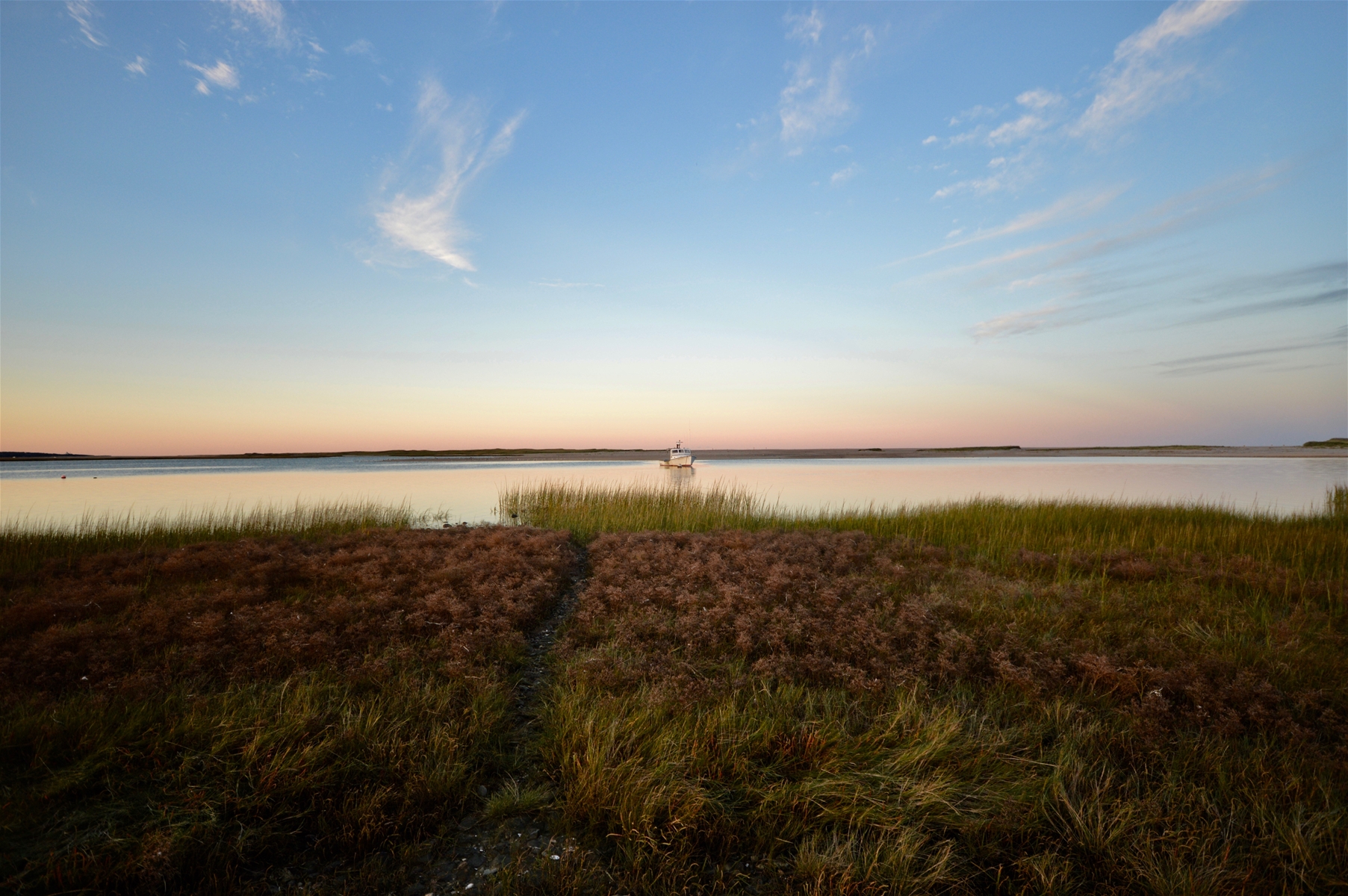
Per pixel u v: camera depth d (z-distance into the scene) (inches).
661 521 804.0
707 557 525.0
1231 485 1707.7
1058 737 232.8
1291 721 237.0
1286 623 345.7
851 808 187.6
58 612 349.4
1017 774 205.5
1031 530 703.7
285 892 159.8
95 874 151.5
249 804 180.2
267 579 433.7
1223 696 254.4
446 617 359.6
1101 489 1609.3
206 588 414.9
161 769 196.7
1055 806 190.5
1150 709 244.8
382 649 309.0
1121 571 491.8
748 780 203.9
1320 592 418.0
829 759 212.4
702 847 180.1
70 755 202.7
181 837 163.6
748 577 454.3
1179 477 2103.8
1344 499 896.9
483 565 470.6
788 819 186.9
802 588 421.1
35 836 165.3
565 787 204.4
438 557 512.1
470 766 212.7
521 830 187.5
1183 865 166.7
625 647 322.0
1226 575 465.1
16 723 211.6
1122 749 223.6
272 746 203.0
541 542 570.9
